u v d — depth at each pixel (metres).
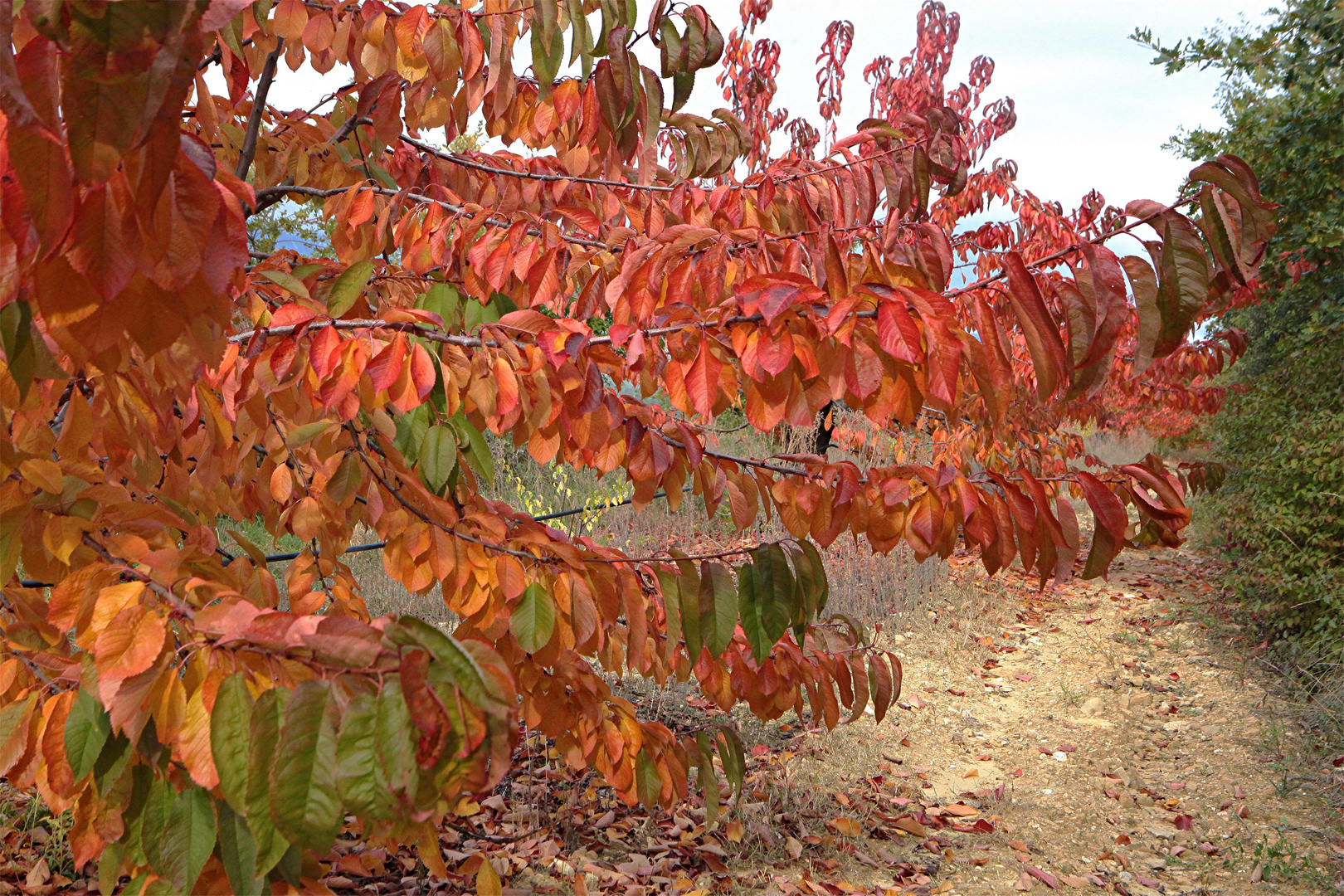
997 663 6.02
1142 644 6.27
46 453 1.02
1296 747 4.62
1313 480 5.34
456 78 1.95
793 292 1.16
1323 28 5.07
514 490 5.77
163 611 0.82
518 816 3.67
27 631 1.11
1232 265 1.07
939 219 6.45
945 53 9.24
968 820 4.08
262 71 2.02
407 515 1.57
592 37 1.86
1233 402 6.88
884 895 3.32
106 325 0.57
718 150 2.07
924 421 6.51
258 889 0.80
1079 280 1.12
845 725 4.91
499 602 1.61
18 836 3.10
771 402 1.33
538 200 2.29
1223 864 3.70
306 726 0.62
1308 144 5.11
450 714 0.58
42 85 0.47
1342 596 4.99
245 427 1.58
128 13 0.45
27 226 0.53
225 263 0.59
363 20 1.99
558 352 1.37
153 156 0.50
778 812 3.95
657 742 2.04
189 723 0.74
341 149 2.33
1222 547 6.93
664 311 1.39
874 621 6.32
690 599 1.76
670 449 1.61
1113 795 4.31
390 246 2.22
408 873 3.21
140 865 0.85
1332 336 5.49
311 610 1.27
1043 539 1.45
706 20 1.67
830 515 1.69
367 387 1.33
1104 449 12.03
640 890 3.14
